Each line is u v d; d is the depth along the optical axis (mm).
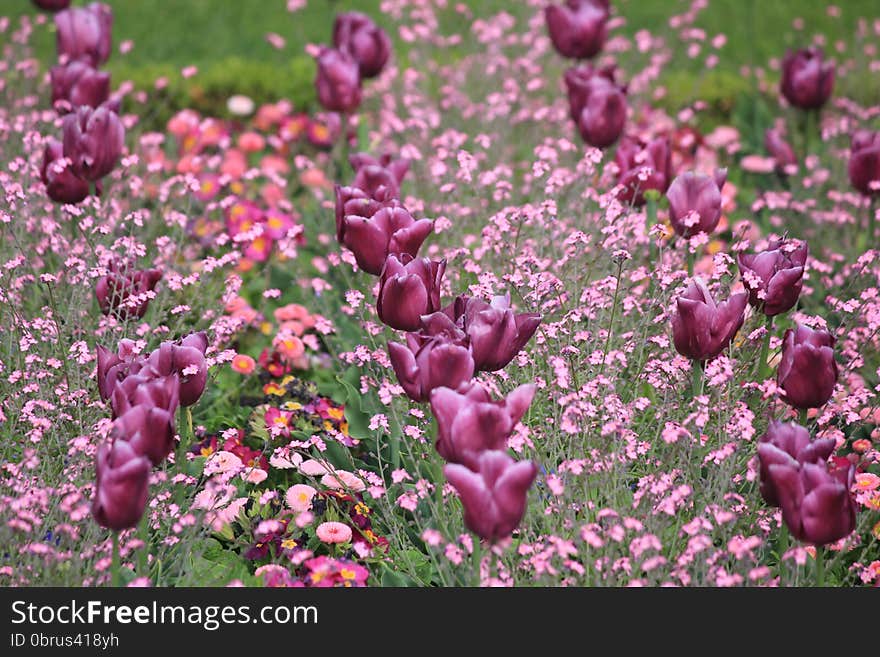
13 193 8055
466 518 5004
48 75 11922
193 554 6465
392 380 7438
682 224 7738
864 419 7129
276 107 13609
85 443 6227
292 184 12281
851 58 17422
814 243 10617
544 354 7305
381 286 6172
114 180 9781
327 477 6852
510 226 8359
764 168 12117
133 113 14250
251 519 6625
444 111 13164
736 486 6707
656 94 13859
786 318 8914
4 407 7062
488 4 17109
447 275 8297
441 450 5160
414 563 6562
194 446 7258
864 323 8180
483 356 5660
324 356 8805
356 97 10922
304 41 18828
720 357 6641
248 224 9719
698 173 7613
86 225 8180
